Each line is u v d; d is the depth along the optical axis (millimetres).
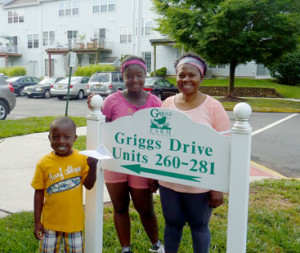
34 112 13430
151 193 2643
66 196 2160
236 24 14898
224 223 3303
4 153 6070
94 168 2199
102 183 2365
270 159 6254
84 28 30453
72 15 30906
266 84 22641
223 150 1866
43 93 20297
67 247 2244
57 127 2074
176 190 2227
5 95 10547
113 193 2611
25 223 3197
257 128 9664
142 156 2156
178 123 1993
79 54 31016
